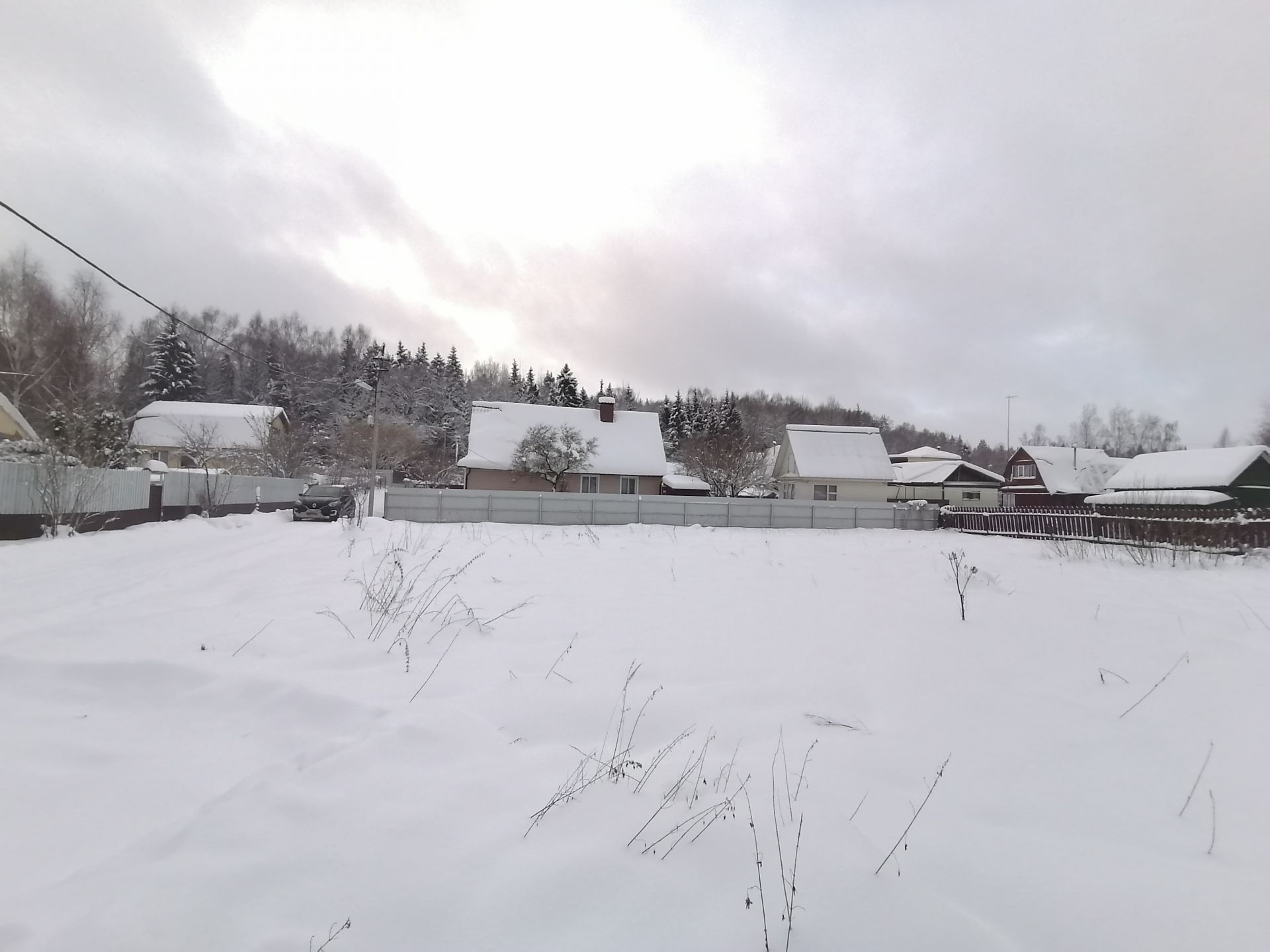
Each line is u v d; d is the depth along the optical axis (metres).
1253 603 7.46
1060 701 4.02
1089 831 2.60
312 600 6.16
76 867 2.07
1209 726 3.65
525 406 34.47
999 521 22.45
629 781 2.76
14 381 25.92
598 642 5.19
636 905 1.91
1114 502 21.39
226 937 1.67
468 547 12.78
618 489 32.66
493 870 2.02
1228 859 2.40
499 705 3.66
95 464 19.91
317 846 2.07
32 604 6.42
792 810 2.57
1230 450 24.97
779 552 13.42
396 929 1.75
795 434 35.75
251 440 41.06
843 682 4.36
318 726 3.21
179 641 4.49
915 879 2.17
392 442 51.06
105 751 2.88
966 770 3.12
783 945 1.77
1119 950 1.88
